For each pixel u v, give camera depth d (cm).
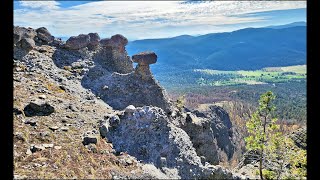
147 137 2612
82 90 3534
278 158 3086
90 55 4169
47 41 4066
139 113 2720
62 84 3441
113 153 2456
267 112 2783
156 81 3778
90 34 4319
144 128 2648
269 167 2933
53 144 2323
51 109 2750
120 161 2356
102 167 2225
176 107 4097
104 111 3108
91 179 2059
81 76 3762
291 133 3897
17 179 1853
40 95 2972
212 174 2441
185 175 2436
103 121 2720
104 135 2602
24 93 2927
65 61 3897
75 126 2645
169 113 3628
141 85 3697
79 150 2325
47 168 2053
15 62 3428
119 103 3528
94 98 3459
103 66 4156
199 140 3669
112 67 4244
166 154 2517
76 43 4069
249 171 3039
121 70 4275
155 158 2489
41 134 2395
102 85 3700
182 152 2561
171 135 2630
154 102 3631
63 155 2212
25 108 2680
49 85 3288
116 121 2697
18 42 3566
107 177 2131
